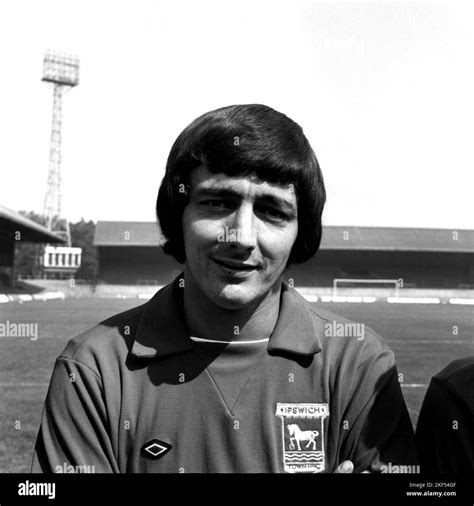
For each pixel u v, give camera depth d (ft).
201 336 3.44
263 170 3.16
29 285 72.90
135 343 3.37
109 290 73.20
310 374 3.43
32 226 53.01
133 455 3.31
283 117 3.43
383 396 3.51
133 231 76.79
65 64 53.83
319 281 78.23
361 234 81.82
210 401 3.34
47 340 26.71
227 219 3.21
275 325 3.52
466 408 4.00
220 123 3.25
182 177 3.36
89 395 3.32
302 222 3.53
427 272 78.84
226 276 3.21
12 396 14.80
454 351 25.96
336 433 3.40
